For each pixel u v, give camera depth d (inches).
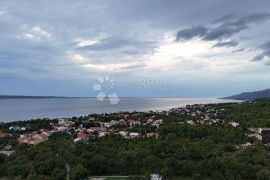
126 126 6894.7
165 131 5324.8
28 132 6515.8
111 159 3676.2
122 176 3508.9
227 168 3422.7
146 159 3629.4
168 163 3540.8
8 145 4933.6
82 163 3553.2
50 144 4286.4
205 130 5201.8
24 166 3358.8
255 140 4975.4
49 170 3363.7
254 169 3371.1
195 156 3865.7
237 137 5024.6
